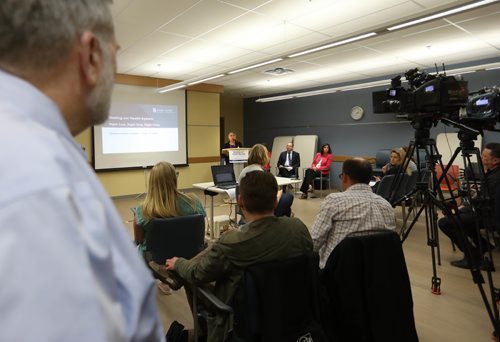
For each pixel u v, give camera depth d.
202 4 3.51
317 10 3.67
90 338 0.29
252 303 1.24
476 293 2.73
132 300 0.37
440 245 3.87
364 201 1.90
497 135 5.87
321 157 7.77
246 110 11.24
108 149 6.97
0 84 0.36
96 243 0.34
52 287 0.29
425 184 2.37
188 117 8.12
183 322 2.36
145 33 4.39
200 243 2.36
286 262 1.30
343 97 8.41
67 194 0.33
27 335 0.27
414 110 2.17
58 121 0.38
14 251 0.28
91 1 0.42
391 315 1.52
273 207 1.47
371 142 7.95
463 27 4.29
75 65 0.41
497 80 5.98
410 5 3.55
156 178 2.31
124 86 7.09
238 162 5.81
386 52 5.45
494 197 2.77
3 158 0.31
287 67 6.51
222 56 5.55
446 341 2.11
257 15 3.82
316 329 1.34
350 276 1.51
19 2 0.36
